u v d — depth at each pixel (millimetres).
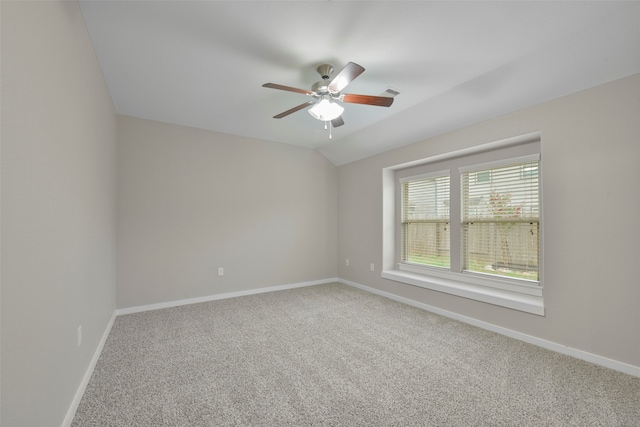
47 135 1274
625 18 1804
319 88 2383
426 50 2195
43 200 1230
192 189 3965
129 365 2229
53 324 1338
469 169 3475
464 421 1616
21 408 1027
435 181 3953
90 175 2086
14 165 989
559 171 2465
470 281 3432
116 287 3414
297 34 2006
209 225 4086
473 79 2623
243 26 1918
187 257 3910
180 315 3418
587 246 2303
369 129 3990
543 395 1850
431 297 3582
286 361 2309
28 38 1094
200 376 2082
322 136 4422
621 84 2141
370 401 1797
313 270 5098
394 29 1952
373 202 4590
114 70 2477
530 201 2953
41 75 1211
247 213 4418
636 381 1991
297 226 4922
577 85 2316
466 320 3178
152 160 3691
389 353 2447
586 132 2312
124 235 3492
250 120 3730
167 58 2297
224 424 1595
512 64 2367
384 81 2678
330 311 3578
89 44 2002
